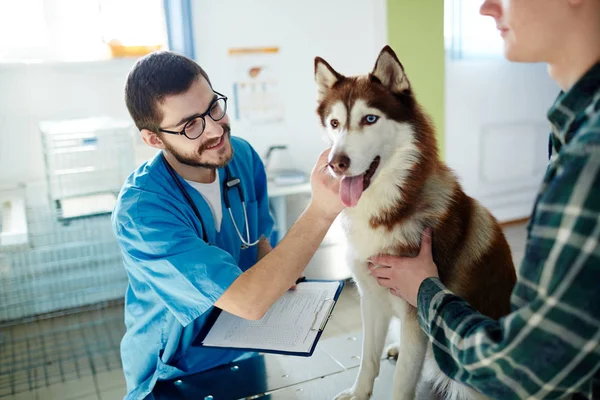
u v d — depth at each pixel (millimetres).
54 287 3293
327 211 1192
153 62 1193
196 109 1192
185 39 3297
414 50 3855
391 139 1270
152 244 1181
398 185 1252
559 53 671
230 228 1451
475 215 1337
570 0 627
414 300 1034
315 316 1258
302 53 3721
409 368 1204
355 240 1299
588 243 555
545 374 609
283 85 3709
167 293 1206
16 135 3158
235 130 3641
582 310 569
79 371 2639
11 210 2906
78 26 3303
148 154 3402
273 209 3111
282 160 3807
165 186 1283
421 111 1361
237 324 1292
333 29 3785
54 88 3205
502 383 647
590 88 647
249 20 3520
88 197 2977
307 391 1259
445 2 4117
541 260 599
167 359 1356
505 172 4777
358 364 1388
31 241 2955
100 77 3303
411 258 1091
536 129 4840
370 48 3947
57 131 2898
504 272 1359
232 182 1441
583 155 565
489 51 4375
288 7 3607
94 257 3332
